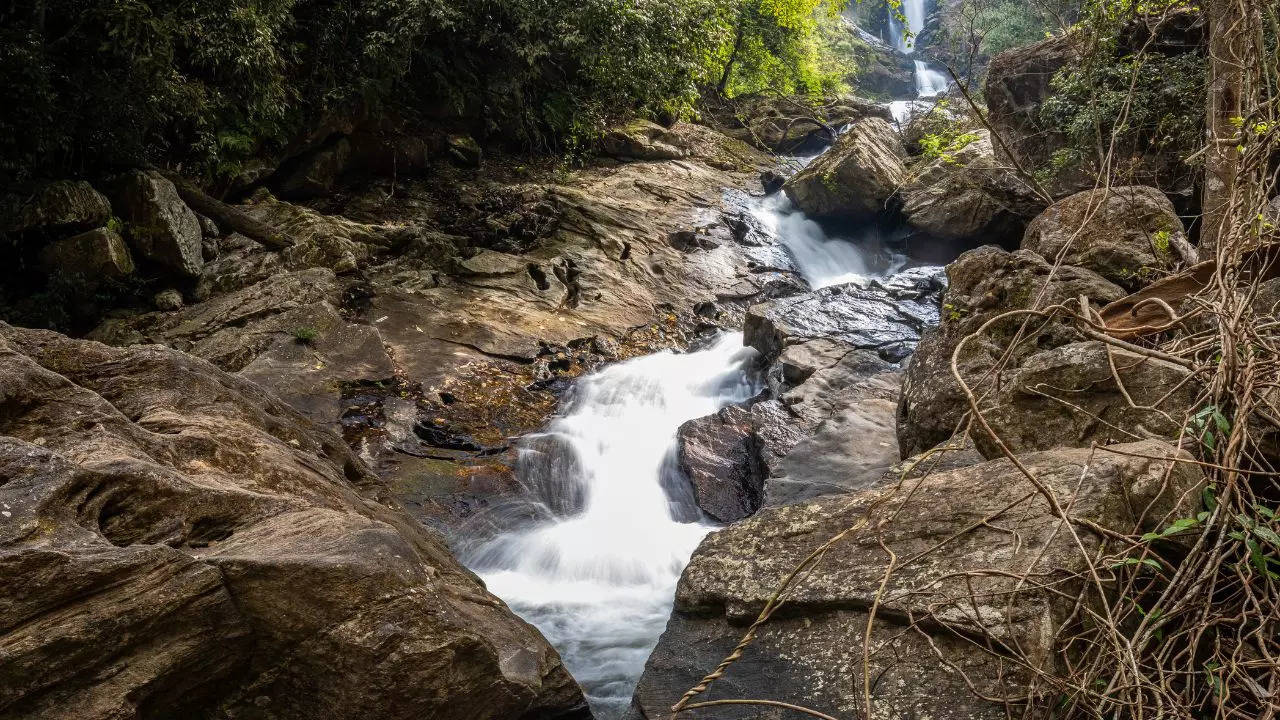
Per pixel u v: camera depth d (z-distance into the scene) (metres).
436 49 16.08
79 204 10.51
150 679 2.65
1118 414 4.00
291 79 13.88
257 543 3.21
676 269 13.97
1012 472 3.56
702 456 8.20
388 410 9.09
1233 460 2.86
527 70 17.08
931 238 15.02
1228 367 2.98
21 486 2.83
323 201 14.22
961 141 13.09
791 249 15.80
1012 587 3.07
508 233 14.09
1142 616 3.04
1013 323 5.98
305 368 9.40
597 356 11.30
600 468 8.52
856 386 7.98
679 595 3.91
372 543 3.19
